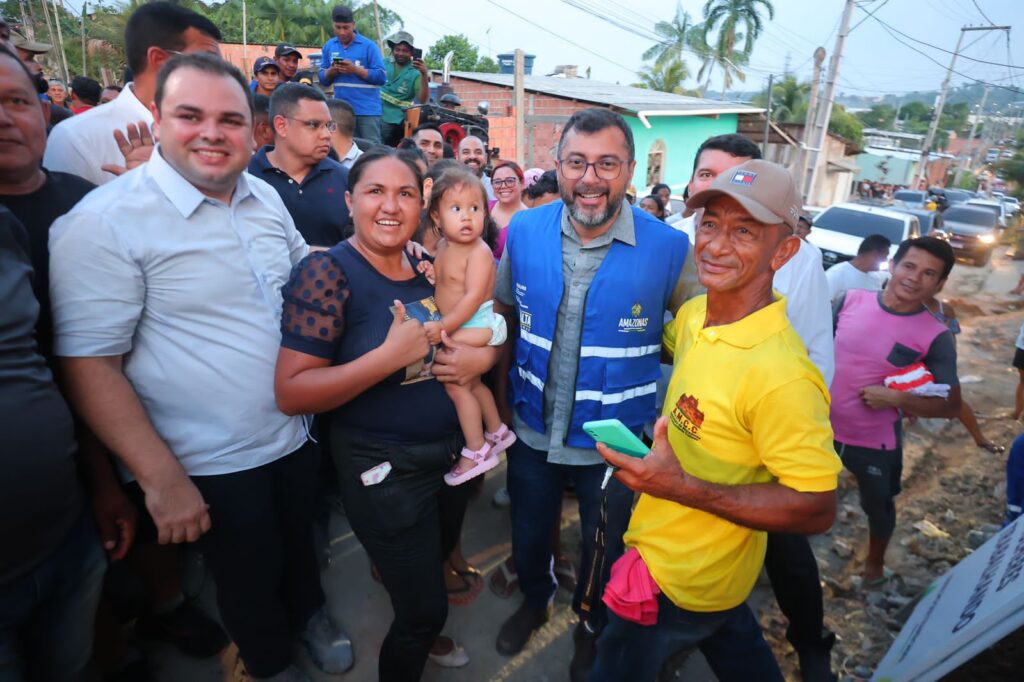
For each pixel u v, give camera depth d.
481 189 2.05
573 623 2.73
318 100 3.05
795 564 2.33
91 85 6.77
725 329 1.59
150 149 2.02
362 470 1.89
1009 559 1.94
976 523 3.93
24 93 1.55
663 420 1.51
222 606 2.05
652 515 1.80
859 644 2.80
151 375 1.75
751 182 1.46
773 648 2.70
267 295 1.89
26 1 22.59
